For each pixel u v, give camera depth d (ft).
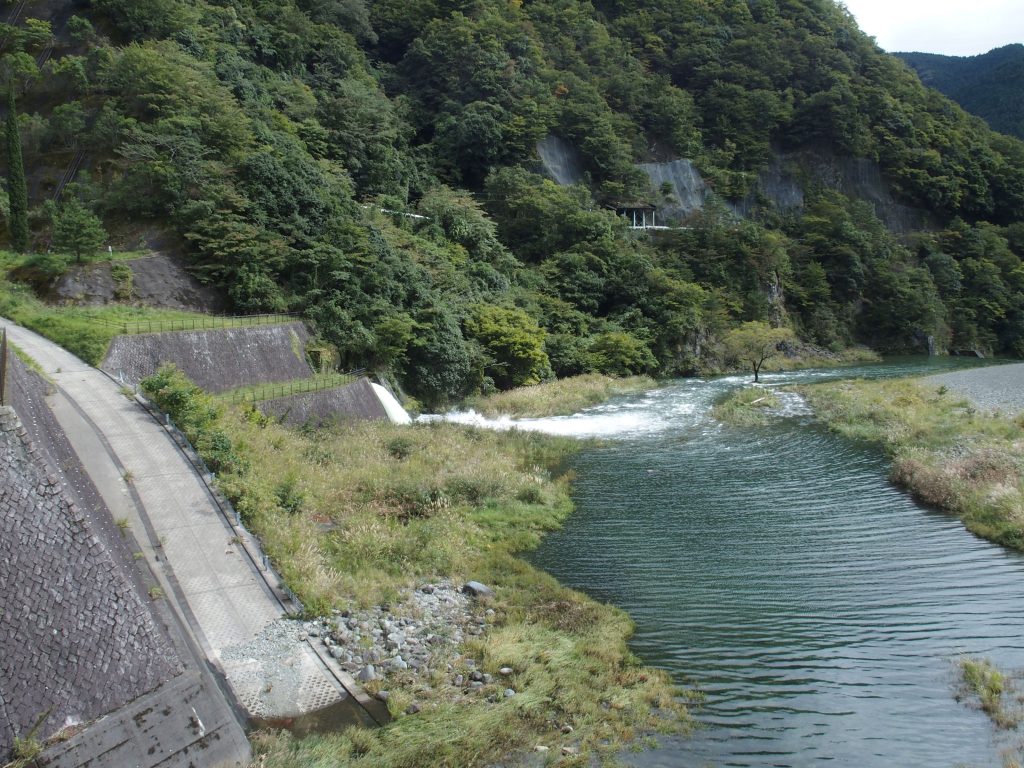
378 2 260.42
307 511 56.13
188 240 110.42
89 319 87.35
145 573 39.75
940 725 32.50
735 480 75.61
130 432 58.85
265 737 30.55
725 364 182.29
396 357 115.96
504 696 34.60
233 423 67.72
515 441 90.07
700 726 32.65
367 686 34.71
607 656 38.37
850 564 51.80
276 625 38.78
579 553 55.01
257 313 107.55
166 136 115.34
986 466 68.69
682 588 48.21
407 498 62.39
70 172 122.42
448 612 43.45
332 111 178.29
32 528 27.76
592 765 29.81
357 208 137.08
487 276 156.87
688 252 207.00
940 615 43.45
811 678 36.70
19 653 25.68
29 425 36.52
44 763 24.48
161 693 28.48
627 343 156.97
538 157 215.31
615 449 91.35
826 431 100.27
